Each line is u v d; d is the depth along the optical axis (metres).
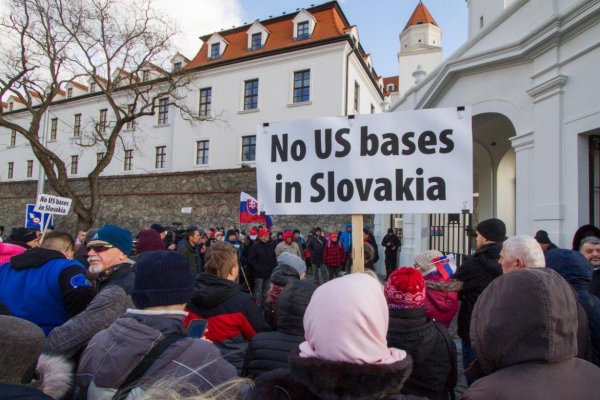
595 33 5.80
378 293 1.30
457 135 3.01
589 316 2.45
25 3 13.54
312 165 3.30
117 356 1.65
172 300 1.84
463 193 2.97
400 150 3.11
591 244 3.56
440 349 2.10
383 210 3.11
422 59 38.25
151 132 29.55
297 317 2.30
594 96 5.79
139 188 23.67
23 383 1.27
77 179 26.16
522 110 7.40
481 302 1.50
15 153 38.69
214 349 1.81
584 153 6.07
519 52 7.26
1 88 14.89
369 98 29.83
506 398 1.30
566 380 1.32
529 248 2.60
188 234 7.84
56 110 35.47
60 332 2.27
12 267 2.78
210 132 26.66
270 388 1.32
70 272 2.71
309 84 24.23
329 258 12.48
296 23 25.45
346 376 1.14
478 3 10.99
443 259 3.20
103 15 14.55
